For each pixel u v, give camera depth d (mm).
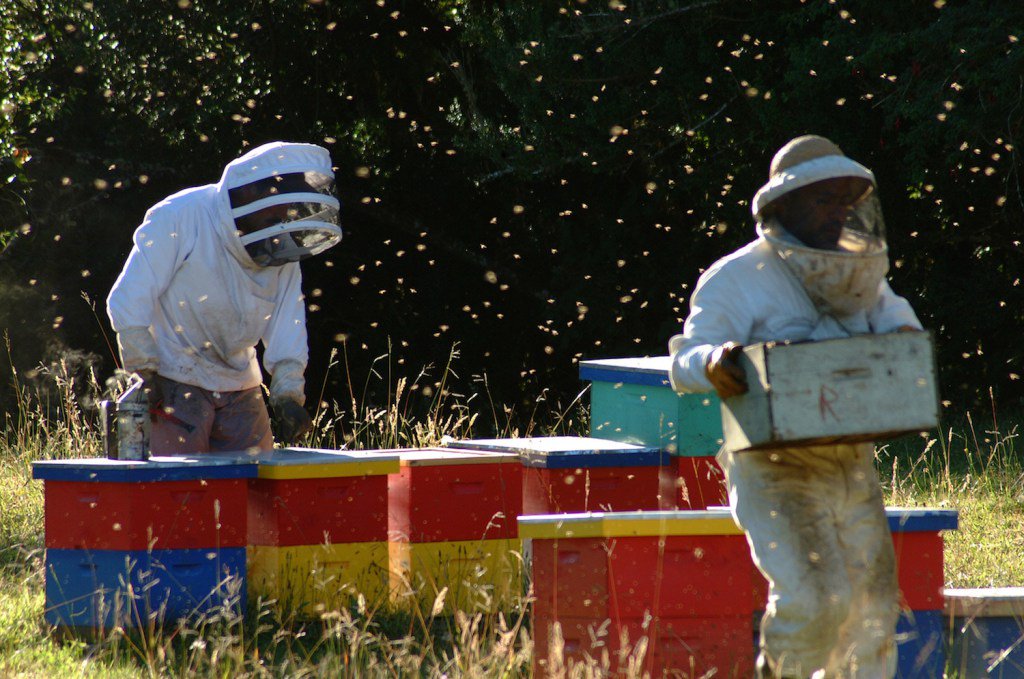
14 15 45812
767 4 42781
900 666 13320
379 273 57125
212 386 19688
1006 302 44562
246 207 18891
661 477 18219
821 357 10273
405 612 17453
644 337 51094
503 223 56812
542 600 13164
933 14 37250
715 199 45156
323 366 56281
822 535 10859
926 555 13398
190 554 16438
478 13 50688
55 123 48906
